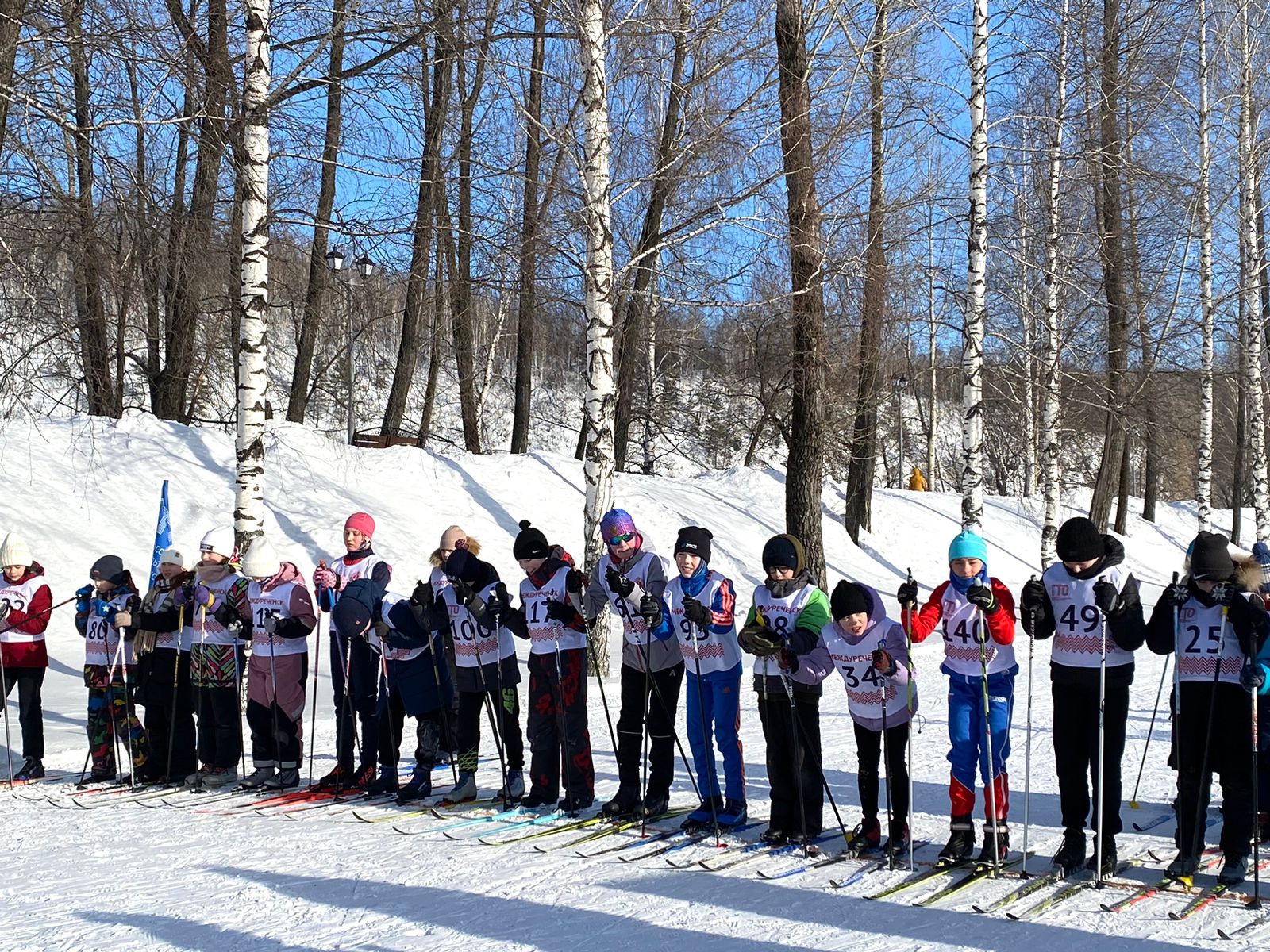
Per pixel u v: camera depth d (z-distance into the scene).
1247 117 19.12
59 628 13.08
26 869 5.53
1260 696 5.61
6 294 9.43
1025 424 28.17
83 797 7.29
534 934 4.44
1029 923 4.52
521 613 6.60
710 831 6.03
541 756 6.60
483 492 19.31
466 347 22.12
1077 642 5.22
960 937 4.36
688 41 11.54
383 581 7.28
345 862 5.54
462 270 12.53
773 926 4.51
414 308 12.47
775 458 37.56
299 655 7.38
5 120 9.26
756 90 11.52
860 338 16.75
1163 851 5.65
